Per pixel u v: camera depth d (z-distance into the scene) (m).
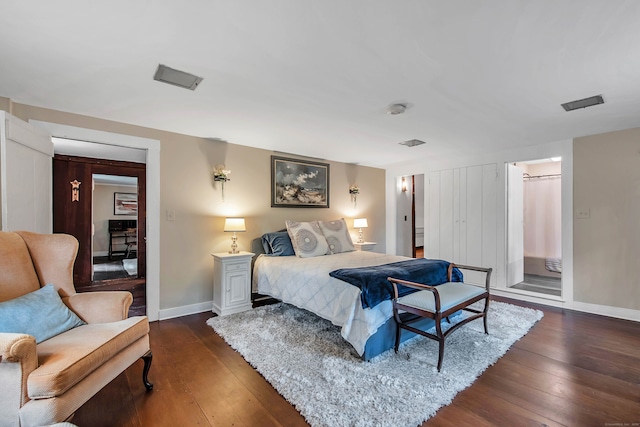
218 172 3.62
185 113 2.75
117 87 2.19
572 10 1.37
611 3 1.32
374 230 5.62
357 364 2.19
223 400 1.80
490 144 3.90
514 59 1.80
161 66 1.89
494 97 2.37
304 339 2.63
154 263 3.20
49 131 2.63
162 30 1.52
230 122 3.01
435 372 2.08
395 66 1.89
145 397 1.83
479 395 1.83
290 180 4.41
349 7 1.35
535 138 3.61
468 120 2.94
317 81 2.10
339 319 2.47
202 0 1.30
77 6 1.32
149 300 3.17
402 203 6.13
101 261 6.19
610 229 3.34
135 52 1.73
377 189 5.69
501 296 4.18
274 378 2.01
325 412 1.66
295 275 3.09
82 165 4.68
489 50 1.71
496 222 4.30
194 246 3.49
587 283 3.49
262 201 4.09
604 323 3.08
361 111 2.69
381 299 2.34
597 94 2.31
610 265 3.34
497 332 2.79
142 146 3.14
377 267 2.87
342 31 1.53
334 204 5.01
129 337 1.72
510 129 3.24
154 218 3.21
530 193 5.88
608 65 1.87
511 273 4.54
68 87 2.19
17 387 1.23
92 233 4.75
